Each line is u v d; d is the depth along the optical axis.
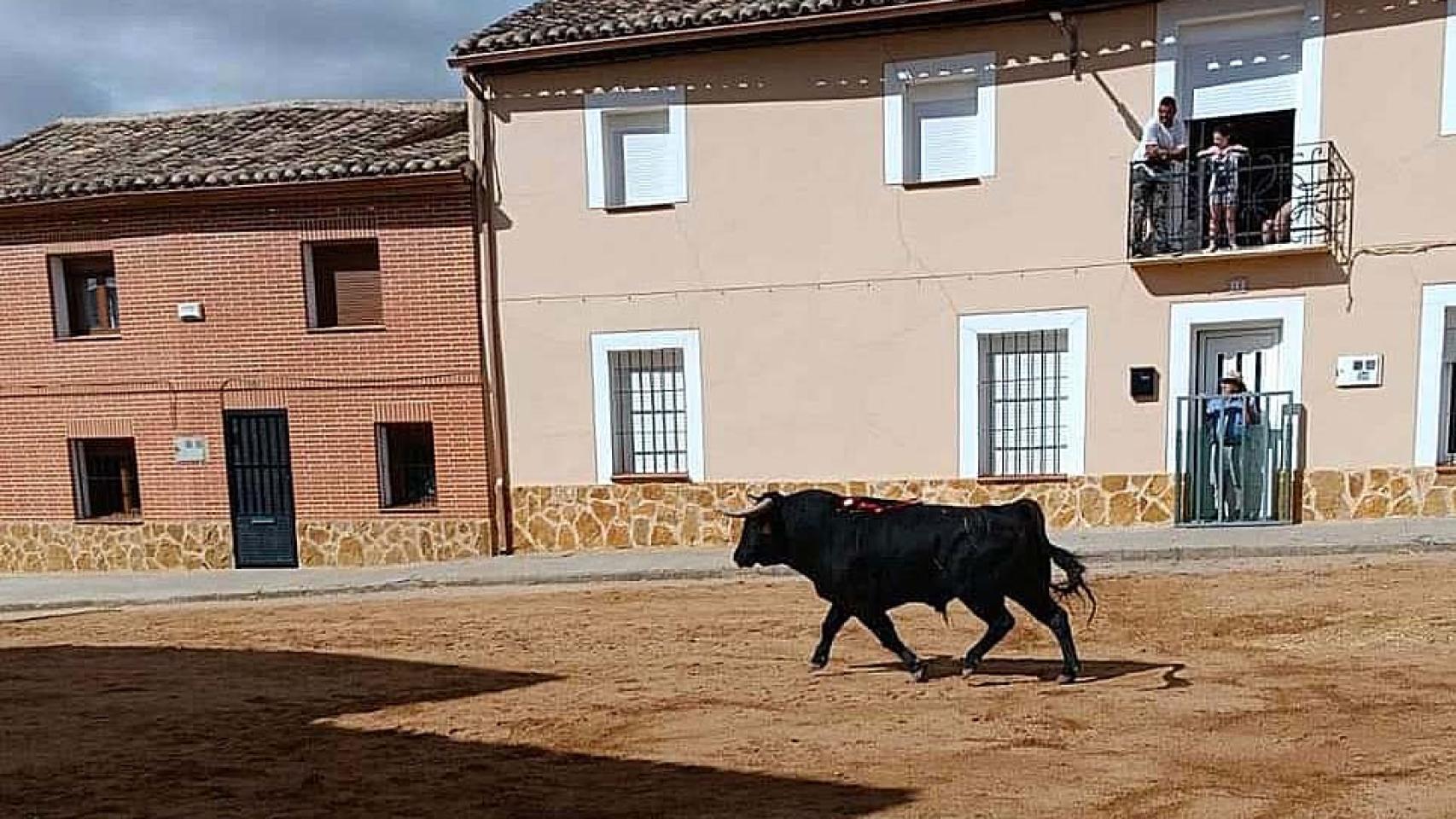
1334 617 8.80
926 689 7.50
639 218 14.20
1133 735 6.27
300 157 15.18
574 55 13.78
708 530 14.30
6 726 7.77
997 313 13.29
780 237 13.82
